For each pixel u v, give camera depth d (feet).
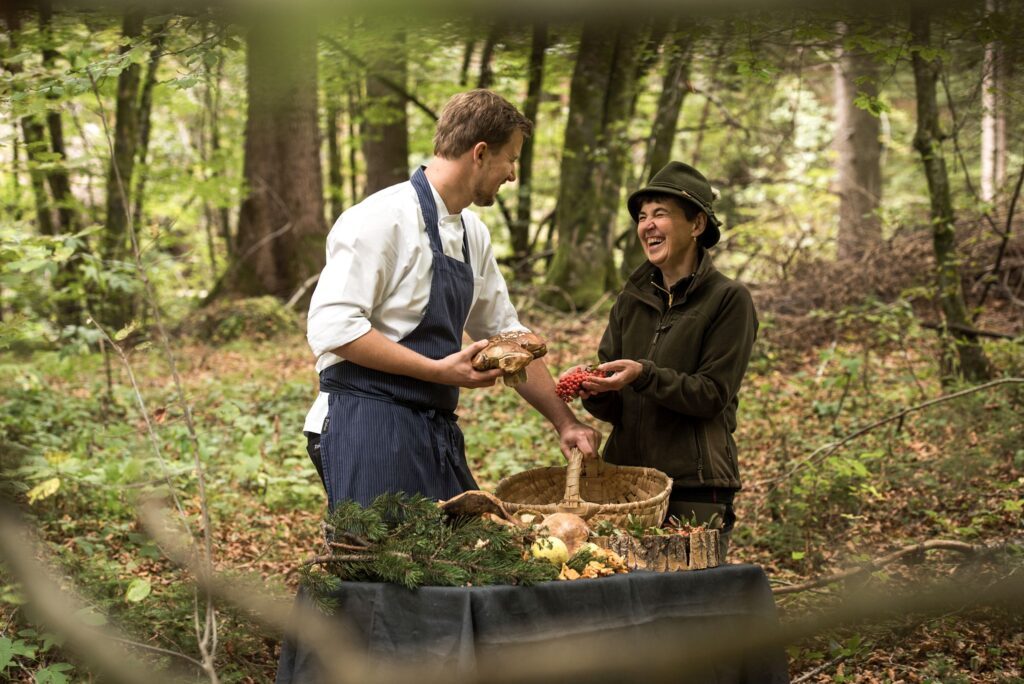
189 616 11.62
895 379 24.89
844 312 25.89
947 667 10.96
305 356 35.53
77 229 41.88
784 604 13.08
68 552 12.67
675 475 10.49
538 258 43.91
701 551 8.77
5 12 9.78
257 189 47.26
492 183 9.52
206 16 9.64
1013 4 11.33
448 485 9.33
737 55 14.05
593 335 32.37
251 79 20.93
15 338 14.15
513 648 7.83
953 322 22.43
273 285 47.11
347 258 8.94
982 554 13.48
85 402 24.53
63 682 9.82
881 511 16.84
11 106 12.65
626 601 8.24
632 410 10.81
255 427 23.27
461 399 25.25
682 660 8.43
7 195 39.45
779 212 48.19
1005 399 20.22
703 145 56.70
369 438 8.91
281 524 17.04
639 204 11.01
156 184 46.37
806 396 24.40
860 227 37.29
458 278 9.57
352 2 7.45
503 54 18.79
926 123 21.56
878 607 11.96
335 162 62.75
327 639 8.13
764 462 19.97
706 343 10.48
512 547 8.26
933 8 11.47
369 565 8.26
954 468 17.47
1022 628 11.94
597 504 9.25
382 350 8.82
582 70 25.03
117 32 12.78
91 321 9.78
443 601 7.84
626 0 7.40
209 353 36.91
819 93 65.05
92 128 46.98
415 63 30.94
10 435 18.08
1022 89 15.66
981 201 24.64
